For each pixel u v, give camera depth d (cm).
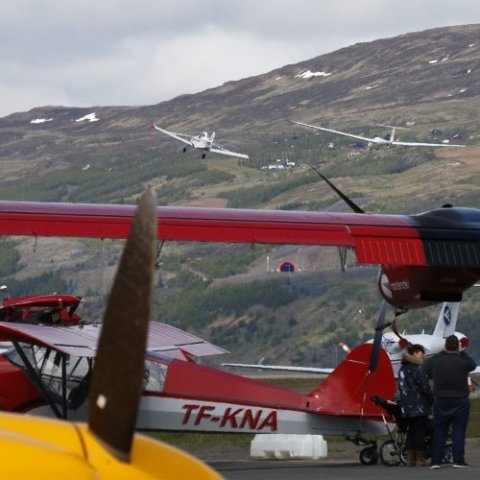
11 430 894
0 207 5378
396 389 6184
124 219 5384
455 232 5544
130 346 851
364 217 5634
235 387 6244
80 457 851
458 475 5275
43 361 6100
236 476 5391
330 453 7306
